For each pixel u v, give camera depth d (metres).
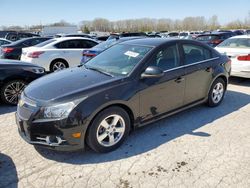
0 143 3.76
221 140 3.78
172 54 4.20
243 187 2.75
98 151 3.37
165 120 4.51
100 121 3.27
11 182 2.87
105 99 3.25
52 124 3.06
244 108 5.15
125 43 4.58
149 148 3.56
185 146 3.61
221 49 7.35
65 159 3.31
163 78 3.92
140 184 2.82
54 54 9.00
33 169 3.11
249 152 3.43
